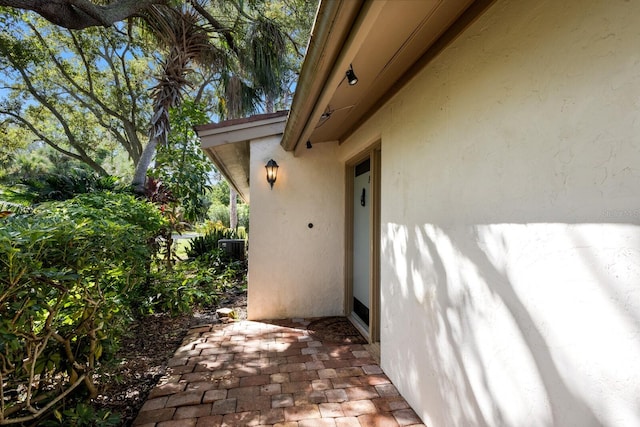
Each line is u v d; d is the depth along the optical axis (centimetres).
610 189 97
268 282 428
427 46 196
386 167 271
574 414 106
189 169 570
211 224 1198
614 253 96
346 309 435
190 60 812
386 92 267
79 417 183
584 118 105
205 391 243
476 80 157
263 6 874
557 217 114
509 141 136
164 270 514
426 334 202
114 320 244
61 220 195
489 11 150
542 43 121
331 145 444
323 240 438
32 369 175
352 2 135
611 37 97
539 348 120
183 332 377
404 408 221
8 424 183
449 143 179
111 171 1938
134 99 1242
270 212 430
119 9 477
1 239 142
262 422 207
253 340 346
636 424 89
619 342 94
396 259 250
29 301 163
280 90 846
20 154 1652
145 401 231
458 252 170
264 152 430
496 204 143
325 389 246
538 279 121
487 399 146
